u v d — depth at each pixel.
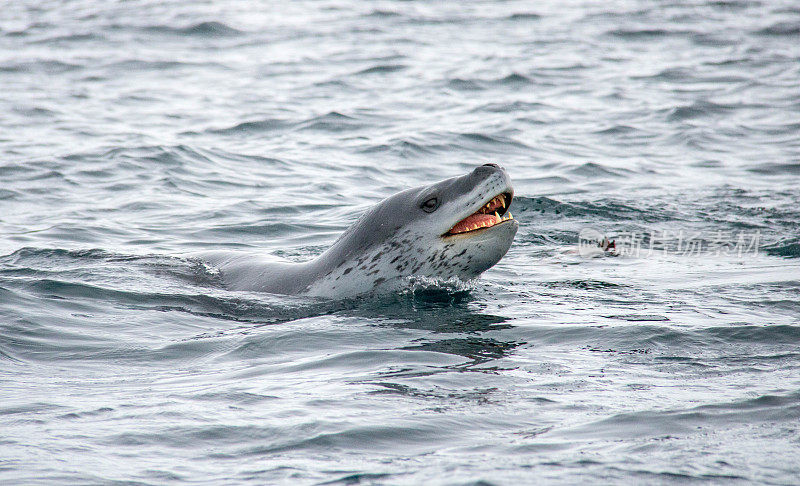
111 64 99.44
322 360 23.66
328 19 133.38
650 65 96.12
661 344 24.45
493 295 31.08
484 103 78.81
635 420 18.30
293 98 82.12
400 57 102.00
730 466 15.75
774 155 61.81
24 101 79.25
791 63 95.69
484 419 18.66
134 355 24.75
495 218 30.38
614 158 61.44
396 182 55.28
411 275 30.80
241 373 22.77
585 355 23.61
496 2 150.38
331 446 17.36
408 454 16.91
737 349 23.83
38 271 33.88
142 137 65.62
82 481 15.81
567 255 39.00
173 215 47.06
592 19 129.25
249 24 128.25
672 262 37.50
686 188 53.19
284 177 56.16
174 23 126.69
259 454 17.08
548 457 16.42
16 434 18.11
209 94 84.44
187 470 16.39
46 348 25.17
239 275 33.88
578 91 83.75
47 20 129.12
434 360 23.34
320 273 31.86
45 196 50.44
